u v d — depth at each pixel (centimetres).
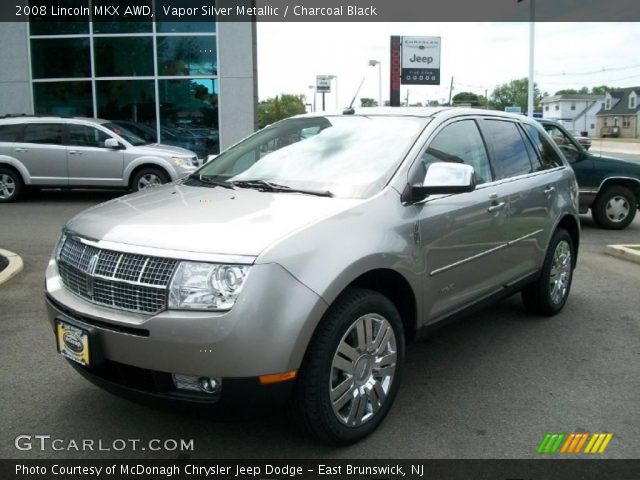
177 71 1723
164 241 302
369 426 339
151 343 290
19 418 363
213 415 296
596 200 1105
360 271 318
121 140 1285
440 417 367
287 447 333
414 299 367
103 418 364
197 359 284
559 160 581
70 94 1739
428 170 369
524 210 485
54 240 892
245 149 464
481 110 489
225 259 287
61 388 402
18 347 469
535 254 513
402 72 2739
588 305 602
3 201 1296
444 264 392
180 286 288
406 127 418
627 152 5075
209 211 336
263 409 294
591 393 402
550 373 434
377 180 371
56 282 349
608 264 793
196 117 1742
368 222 337
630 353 473
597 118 10356
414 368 442
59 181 1288
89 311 311
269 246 292
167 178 1283
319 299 297
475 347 484
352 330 324
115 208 363
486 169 458
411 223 362
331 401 313
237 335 281
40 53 1722
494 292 459
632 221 1180
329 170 393
